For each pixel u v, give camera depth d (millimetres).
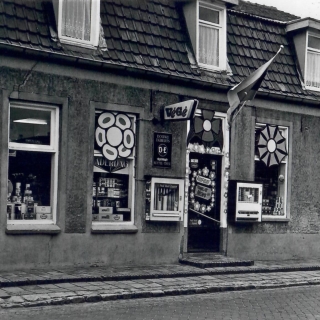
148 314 8703
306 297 10773
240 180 14664
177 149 13789
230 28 15258
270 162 15617
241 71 14914
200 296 10531
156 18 13766
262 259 15344
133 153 13203
